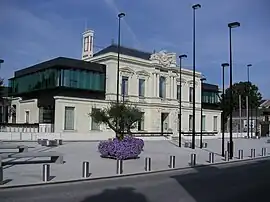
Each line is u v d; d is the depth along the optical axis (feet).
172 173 52.85
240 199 32.89
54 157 62.28
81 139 133.80
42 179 41.98
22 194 33.73
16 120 167.73
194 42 107.55
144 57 186.29
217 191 37.09
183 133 175.32
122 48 182.50
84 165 45.50
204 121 212.23
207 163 67.21
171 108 185.37
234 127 268.21
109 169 53.88
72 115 142.10
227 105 234.17
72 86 146.51
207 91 225.76
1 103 169.48
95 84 156.15
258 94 302.04
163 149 103.24
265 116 276.41
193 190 37.47
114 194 34.37
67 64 145.48
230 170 57.57
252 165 66.39
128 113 80.94
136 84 170.71
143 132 160.76
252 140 173.37
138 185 40.42
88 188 37.81
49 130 135.03
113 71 159.94
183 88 197.16
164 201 31.37
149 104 175.11
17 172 48.06
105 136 141.69
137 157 74.18
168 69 186.09
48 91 149.18
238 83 299.58
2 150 79.15
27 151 74.74
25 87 165.68
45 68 150.00
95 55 181.37
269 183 43.29
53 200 30.86
